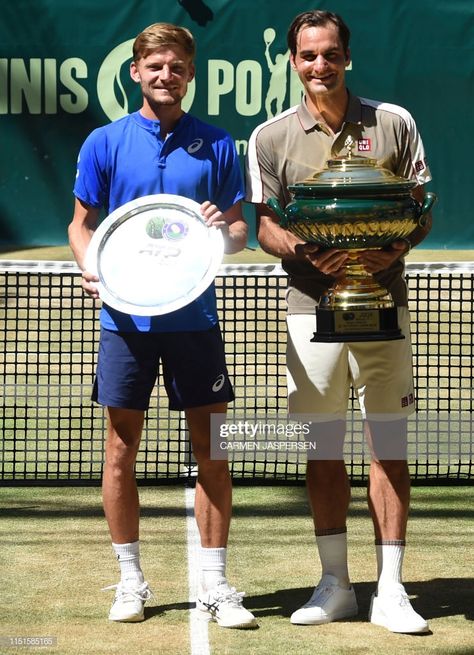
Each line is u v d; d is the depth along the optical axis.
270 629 4.94
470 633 4.89
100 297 4.90
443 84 7.66
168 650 4.65
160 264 4.96
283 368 10.03
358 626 5.00
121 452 5.08
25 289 12.69
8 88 7.66
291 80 7.63
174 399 5.11
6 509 6.74
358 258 4.98
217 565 5.09
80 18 7.61
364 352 5.09
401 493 5.13
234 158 5.14
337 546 5.16
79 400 9.14
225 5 7.58
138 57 4.98
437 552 6.02
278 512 6.76
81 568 5.69
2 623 4.94
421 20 7.63
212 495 5.10
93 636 4.80
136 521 5.12
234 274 7.48
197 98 7.65
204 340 5.04
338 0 7.61
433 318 11.92
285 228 5.03
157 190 5.04
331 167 4.90
